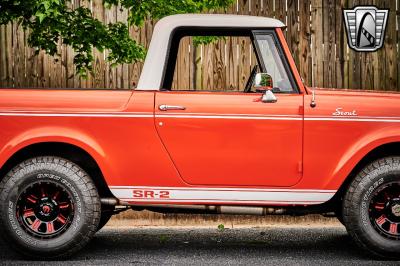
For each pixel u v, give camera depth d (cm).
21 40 859
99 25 702
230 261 529
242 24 543
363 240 525
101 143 521
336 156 521
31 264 512
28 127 518
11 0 640
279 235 655
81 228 517
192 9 720
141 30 864
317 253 564
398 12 872
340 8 870
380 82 873
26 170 516
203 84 865
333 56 870
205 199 525
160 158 521
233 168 521
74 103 522
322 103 523
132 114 521
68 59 864
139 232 672
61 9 647
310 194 523
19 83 862
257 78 497
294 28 867
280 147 520
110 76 870
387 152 560
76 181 517
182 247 592
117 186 523
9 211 514
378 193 525
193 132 521
